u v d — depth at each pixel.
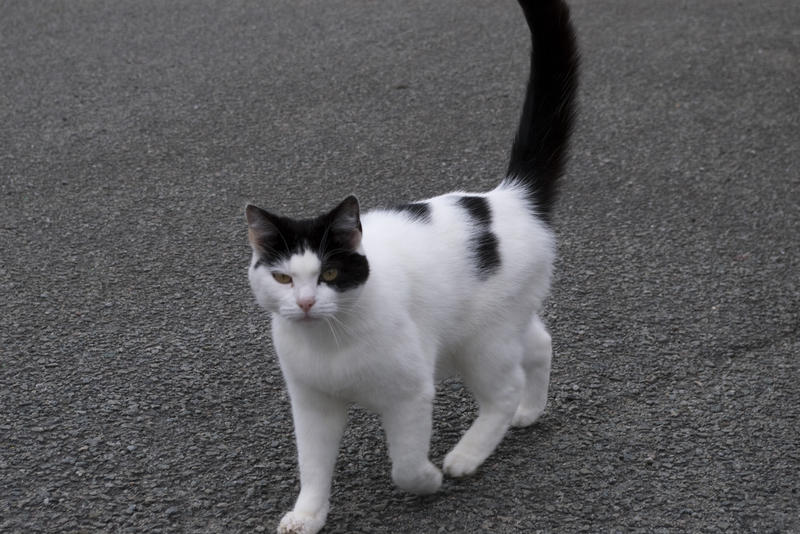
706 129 3.49
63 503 2.33
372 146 3.36
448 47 4.30
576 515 2.31
